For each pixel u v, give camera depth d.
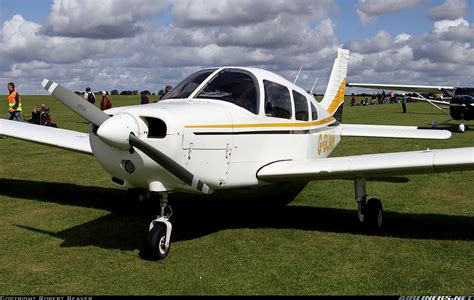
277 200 6.79
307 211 6.17
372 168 4.85
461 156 4.59
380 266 4.19
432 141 14.50
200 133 4.39
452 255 4.46
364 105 53.28
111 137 3.92
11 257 4.36
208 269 4.11
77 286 3.73
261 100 5.21
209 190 4.78
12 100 14.20
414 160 4.73
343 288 3.71
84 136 6.62
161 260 4.32
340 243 4.84
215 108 4.73
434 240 4.93
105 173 8.87
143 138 4.07
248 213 6.04
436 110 37.31
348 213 6.08
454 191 7.39
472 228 5.37
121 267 4.14
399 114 30.64
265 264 4.23
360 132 7.81
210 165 4.57
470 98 18.27
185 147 4.26
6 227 5.32
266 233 5.18
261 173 5.20
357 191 5.28
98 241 4.84
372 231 5.27
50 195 6.95
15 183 7.82
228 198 6.88
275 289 3.69
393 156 4.98
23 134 6.54
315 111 6.52
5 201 6.53
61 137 6.49
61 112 29.44
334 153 11.93
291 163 5.42
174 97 5.17
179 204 6.48
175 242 4.85
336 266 4.19
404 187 7.71
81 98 4.18
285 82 5.85
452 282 3.82
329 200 6.80
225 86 5.17
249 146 5.02
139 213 5.98
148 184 4.33
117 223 5.51
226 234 5.13
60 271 4.04
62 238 4.93
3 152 11.50
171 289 3.68
